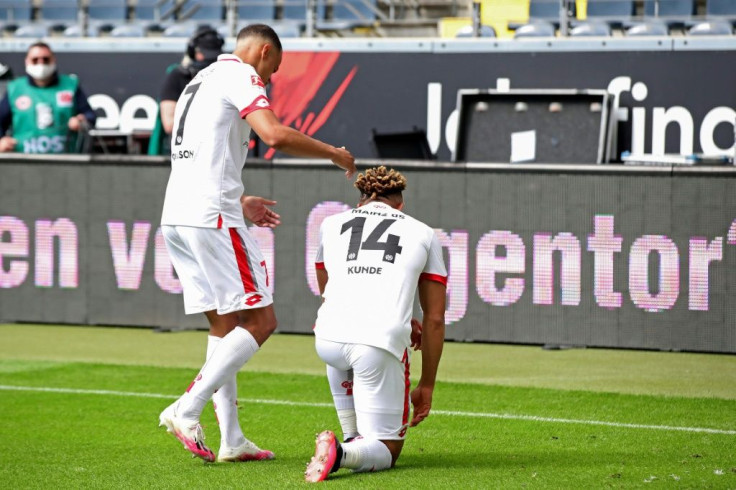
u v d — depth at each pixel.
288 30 35.34
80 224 25.64
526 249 22.75
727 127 28.28
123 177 25.23
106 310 25.66
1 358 21.70
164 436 14.82
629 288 22.22
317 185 23.94
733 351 21.69
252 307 12.75
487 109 29.12
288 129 12.20
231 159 12.82
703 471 12.34
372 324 11.95
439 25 36.59
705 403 16.95
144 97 32.34
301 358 21.73
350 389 12.80
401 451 13.59
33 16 40.81
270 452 13.36
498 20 36.50
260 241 24.44
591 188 22.25
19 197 25.97
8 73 32.56
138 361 21.42
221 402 13.01
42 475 12.38
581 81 29.17
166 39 32.16
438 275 12.38
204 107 12.71
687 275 21.84
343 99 30.78
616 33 33.56
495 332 23.12
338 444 11.65
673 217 21.81
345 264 12.36
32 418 16.11
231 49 32.94
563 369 20.27
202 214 12.66
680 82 28.56
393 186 12.82
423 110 30.27
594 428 15.11
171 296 25.22
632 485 11.59
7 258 26.22
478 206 23.00
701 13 34.09
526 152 28.61
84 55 32.72
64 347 23.05
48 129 28.72
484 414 16.16
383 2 37.56
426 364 12.43
